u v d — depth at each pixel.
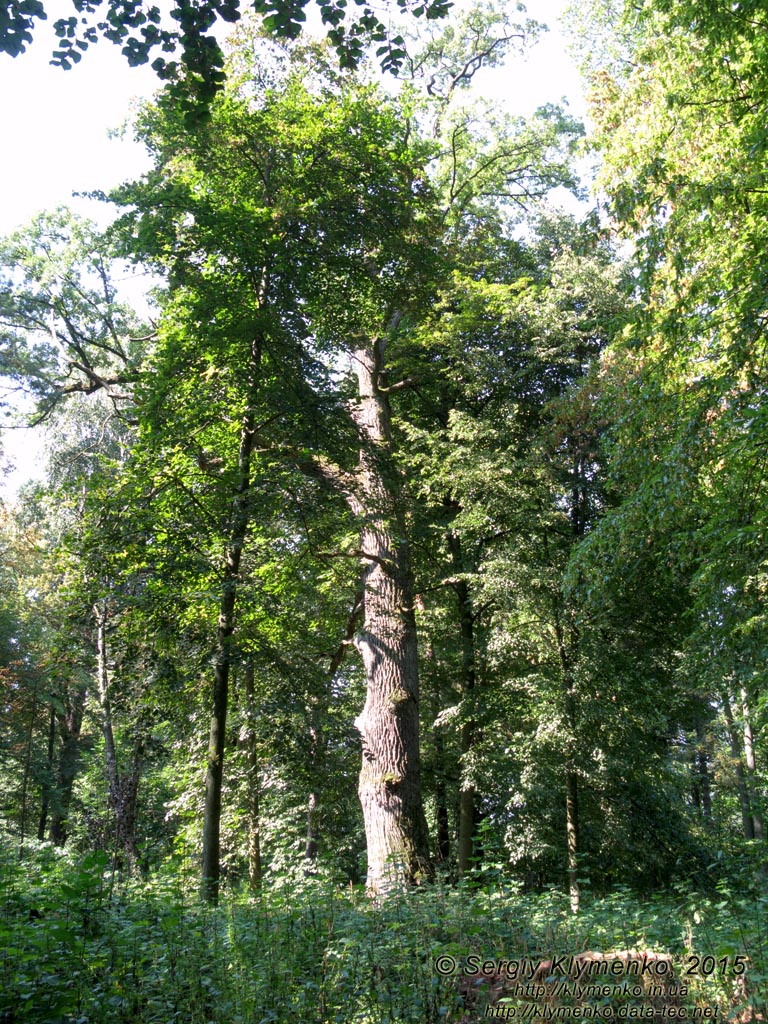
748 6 9.23
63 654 14.41
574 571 11.03
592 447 16.08
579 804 16.33
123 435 22.56
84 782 26.05
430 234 14.23
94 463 22.45
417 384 18.48
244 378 11.68
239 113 12.12
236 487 11.92
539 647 14.95
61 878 6.85
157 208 11.61
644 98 12.27
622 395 11.13
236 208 11.63
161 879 8.02
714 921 6.41
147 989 5.06
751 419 8.91
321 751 13.08
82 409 23.33
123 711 12.92
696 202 9.96
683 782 18.48
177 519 11.64
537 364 17.59
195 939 5.81
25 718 29.98
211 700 13.38
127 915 6.15
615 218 11.70
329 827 17.25
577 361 17.20
